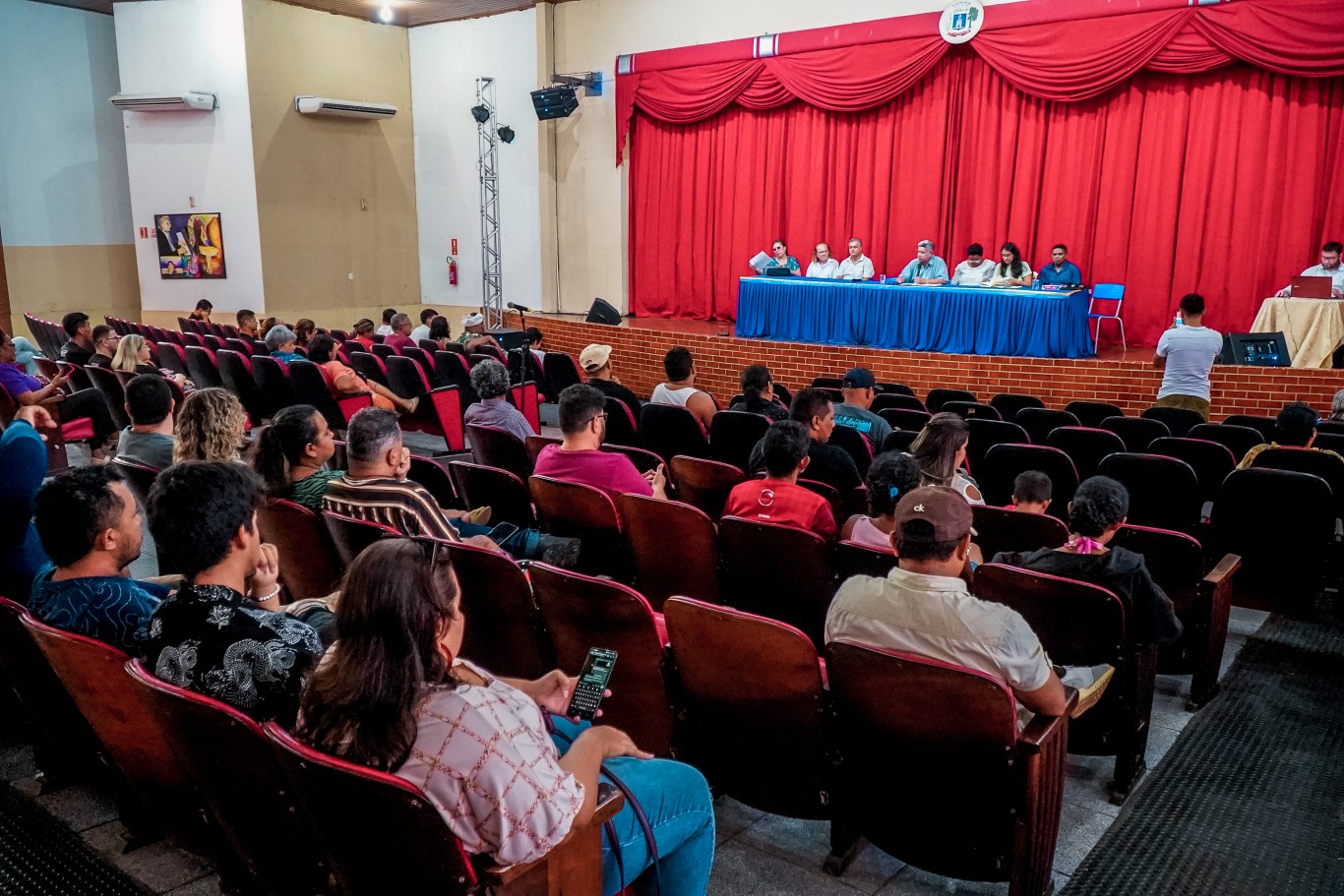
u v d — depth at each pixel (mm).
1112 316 9555
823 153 11344
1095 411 6613
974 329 8859
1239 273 9258
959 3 9906
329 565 3074
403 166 14711
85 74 13836
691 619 2277
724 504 4184
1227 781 2857
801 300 9836
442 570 1608
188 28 13000
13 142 13297
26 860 2480
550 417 8992
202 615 1845
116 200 14367
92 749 2445
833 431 4848
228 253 13453
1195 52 8883
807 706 2252
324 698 1521
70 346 8211
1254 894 2348
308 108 13281
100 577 2195
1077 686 2557
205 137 13211
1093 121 9742
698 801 2002
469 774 1498
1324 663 3670
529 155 13531
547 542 3324
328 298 14109
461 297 14766
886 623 2213
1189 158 9352
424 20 14062
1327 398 7395
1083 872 2424
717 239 12391
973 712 2004
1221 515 3775
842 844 2430
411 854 1491
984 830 2133
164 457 3912
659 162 12586
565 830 1540
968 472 5039
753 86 11461
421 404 7371
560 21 13000
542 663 2734
